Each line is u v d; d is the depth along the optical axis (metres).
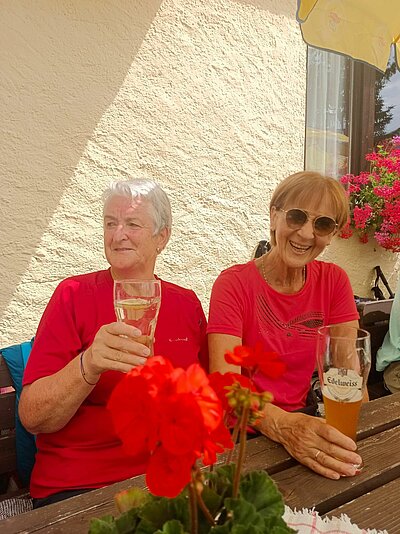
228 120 3.35
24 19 2.55
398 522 1.02
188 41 3.11
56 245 2.77
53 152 2.71
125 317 1.28
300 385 1.91
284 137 3.65
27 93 2.60
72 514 1.02
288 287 1.95
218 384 0.61
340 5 2.22
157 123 3.06
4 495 1.77
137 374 0.52
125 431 0.51
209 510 0.60
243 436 0.60
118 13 2.83
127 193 1.78
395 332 2.67
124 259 1.73
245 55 3.38
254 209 3.56
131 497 0.68
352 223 3.94
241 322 1.84
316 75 3.85
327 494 1.11
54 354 1.59
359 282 4.14
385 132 4.29
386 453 1.30
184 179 3.21
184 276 3.28
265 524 0.58
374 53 2.40
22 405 1.54
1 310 2.63
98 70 2.80
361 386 1.27
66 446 1.57
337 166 4.04
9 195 2.61
